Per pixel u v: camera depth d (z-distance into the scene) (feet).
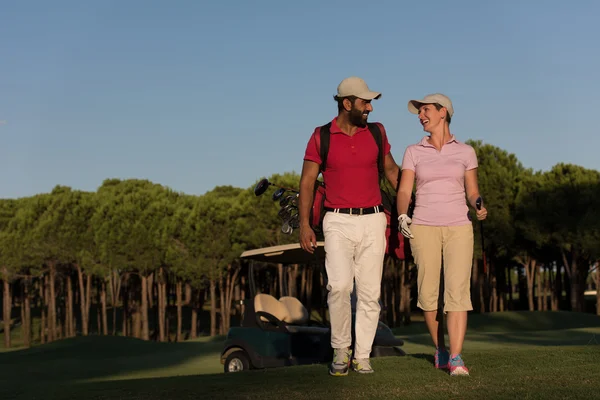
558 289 146.00
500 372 15.48
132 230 126.93
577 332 86.53
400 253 17.29
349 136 15.81
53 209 136.67
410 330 102.99
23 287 162.50
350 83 15.53
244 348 35.40
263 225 116.78
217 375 18.21
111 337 104.58
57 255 134.82
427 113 16.17
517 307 182.19
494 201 122.62
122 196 134.31
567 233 117.80
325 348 33.71
